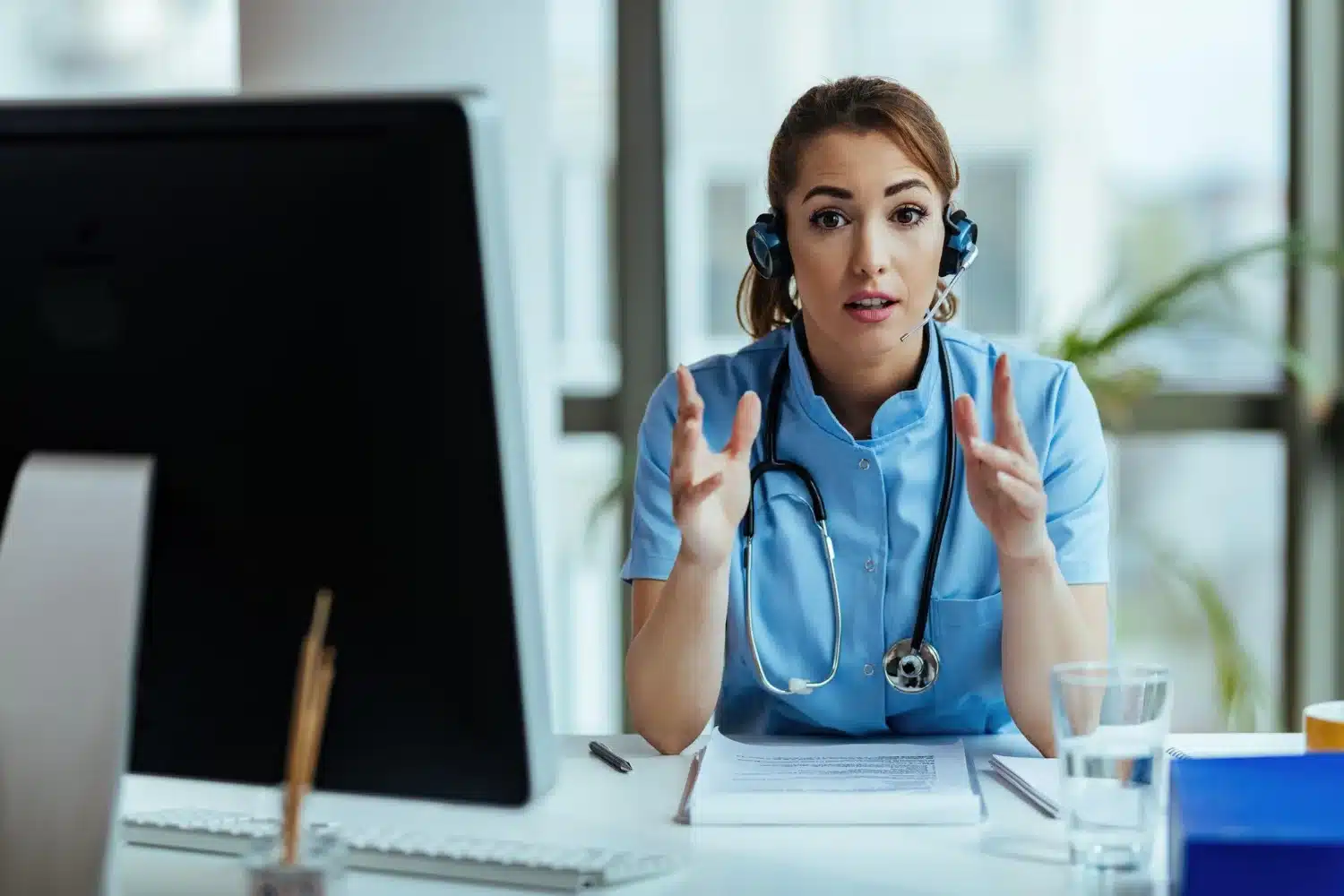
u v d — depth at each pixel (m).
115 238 1.21
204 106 1.18
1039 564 1.93
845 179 2.07
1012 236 4.07
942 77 4.08
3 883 1.21
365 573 1.19
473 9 3.60
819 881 1.39
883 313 2.11
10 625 1.21
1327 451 4.12
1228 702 4.05
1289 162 4.10
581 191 4.17
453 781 1.21
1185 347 4.13
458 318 1.14
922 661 2.11
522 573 1.18
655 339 4.15
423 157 1.13
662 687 1.97
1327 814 1.21
